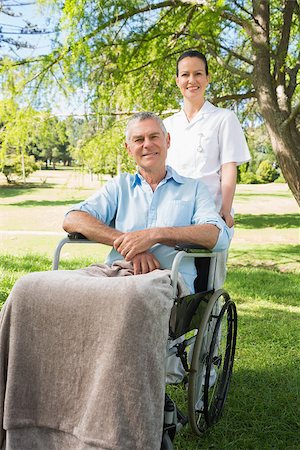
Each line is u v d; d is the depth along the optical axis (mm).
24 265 7238
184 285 2250
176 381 3018
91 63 8414
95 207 2572
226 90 9992
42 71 8609
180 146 3094
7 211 17656
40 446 1998
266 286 6402
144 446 1863
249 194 27125
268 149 12773
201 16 7293
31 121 9070
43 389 1993
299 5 8086
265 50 7777
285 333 4188
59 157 45031
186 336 3664
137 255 2342
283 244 11461
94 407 1887
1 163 9844
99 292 1954
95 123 9719
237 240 12148
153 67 8953
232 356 2955
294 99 11242
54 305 1985
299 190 8094
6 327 2047
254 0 7859
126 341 1886
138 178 2615
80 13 7539
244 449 2441
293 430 2631
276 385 3148
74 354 1958
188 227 2383
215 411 2719
